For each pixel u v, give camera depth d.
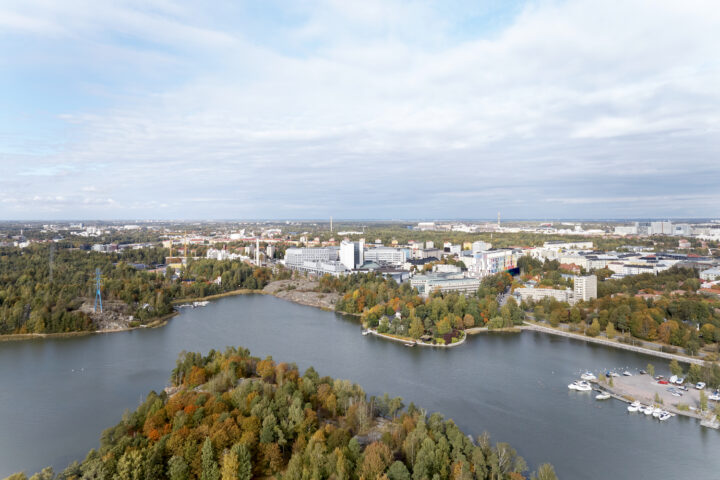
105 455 183.38
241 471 182.38
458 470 181.25
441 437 197.00
